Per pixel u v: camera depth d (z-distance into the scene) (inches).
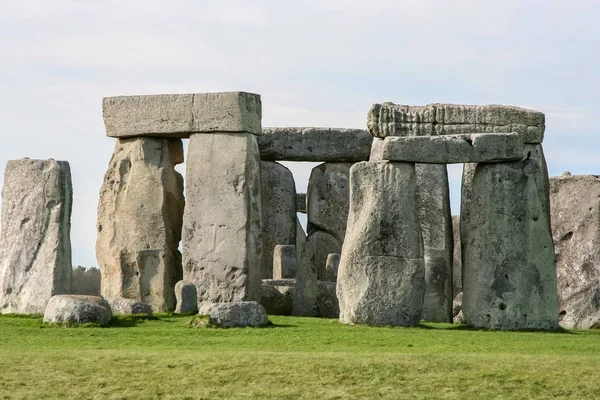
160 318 1255.5
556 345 1115.9
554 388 978.1
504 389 976.9
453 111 1515.7
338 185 1665.8
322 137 1659.7
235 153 1412.4
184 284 1354.6
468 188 1434.5
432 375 998.4
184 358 1030.4
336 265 1459.2
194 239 1418.6
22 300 1315.2
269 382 983.6
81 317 1181.7
